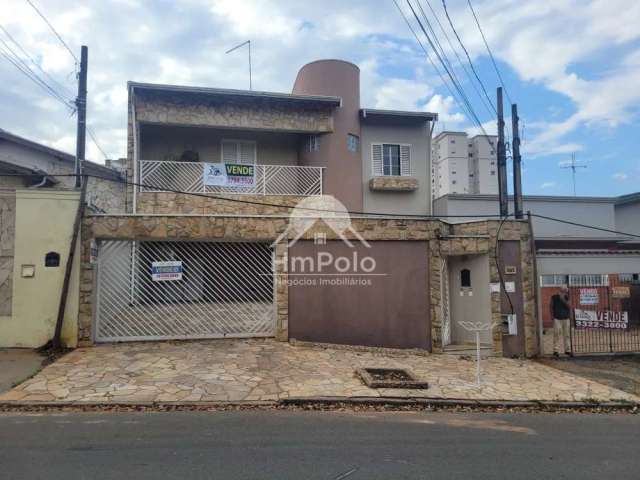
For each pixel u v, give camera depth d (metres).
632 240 17.89
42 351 8.20
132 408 5.81
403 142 16.23
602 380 8.45
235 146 15.34
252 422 5.42
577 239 17.31
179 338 9.24
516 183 11.67
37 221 8.57
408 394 6.79
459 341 11.28
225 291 9.70
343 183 15.13
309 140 15.38
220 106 14.16
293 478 3.86
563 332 10.50
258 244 9.87
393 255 10.05
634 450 4.99
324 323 9.65
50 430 4.89
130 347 8.65
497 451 4.77
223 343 9.15
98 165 14.54
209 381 6.87
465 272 11.21
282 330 9.45
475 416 6.20
